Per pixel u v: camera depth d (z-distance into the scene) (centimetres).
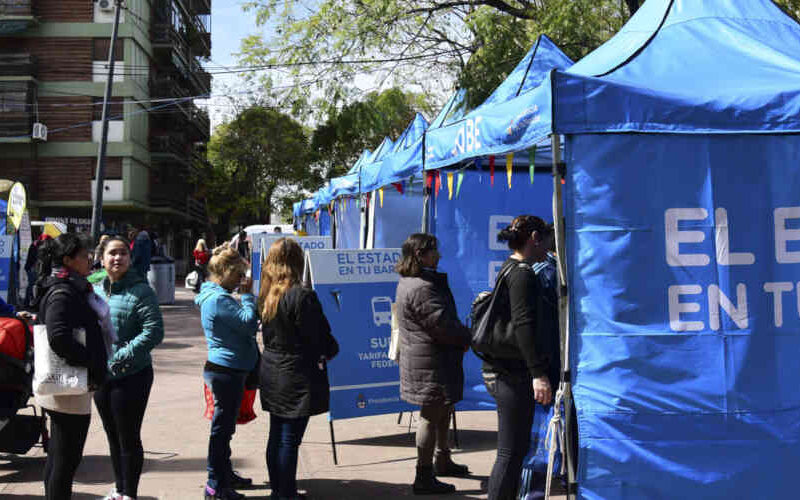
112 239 462
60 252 410
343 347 666
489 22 1509
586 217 416
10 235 1270
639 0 1433
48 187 3475
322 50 1859
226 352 500
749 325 413
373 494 533
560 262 418
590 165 416
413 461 619
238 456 631
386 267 704
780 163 423
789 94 420
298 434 484
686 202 417
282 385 475
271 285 482
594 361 410
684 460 406
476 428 735
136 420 459
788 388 415
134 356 449
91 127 3488
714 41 489
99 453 632
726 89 430
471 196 731
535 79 657
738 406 410
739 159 421
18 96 3412
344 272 685
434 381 514
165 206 3938
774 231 420
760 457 409
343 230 1480
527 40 1527
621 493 405
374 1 1755
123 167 3506
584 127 412
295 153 4453
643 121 413
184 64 4300
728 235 416
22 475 566
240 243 2503
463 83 1494
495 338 422
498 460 425
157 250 2092
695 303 413
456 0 1792
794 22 510
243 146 4416
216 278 511
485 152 529
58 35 3453
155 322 458
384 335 685
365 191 1055
